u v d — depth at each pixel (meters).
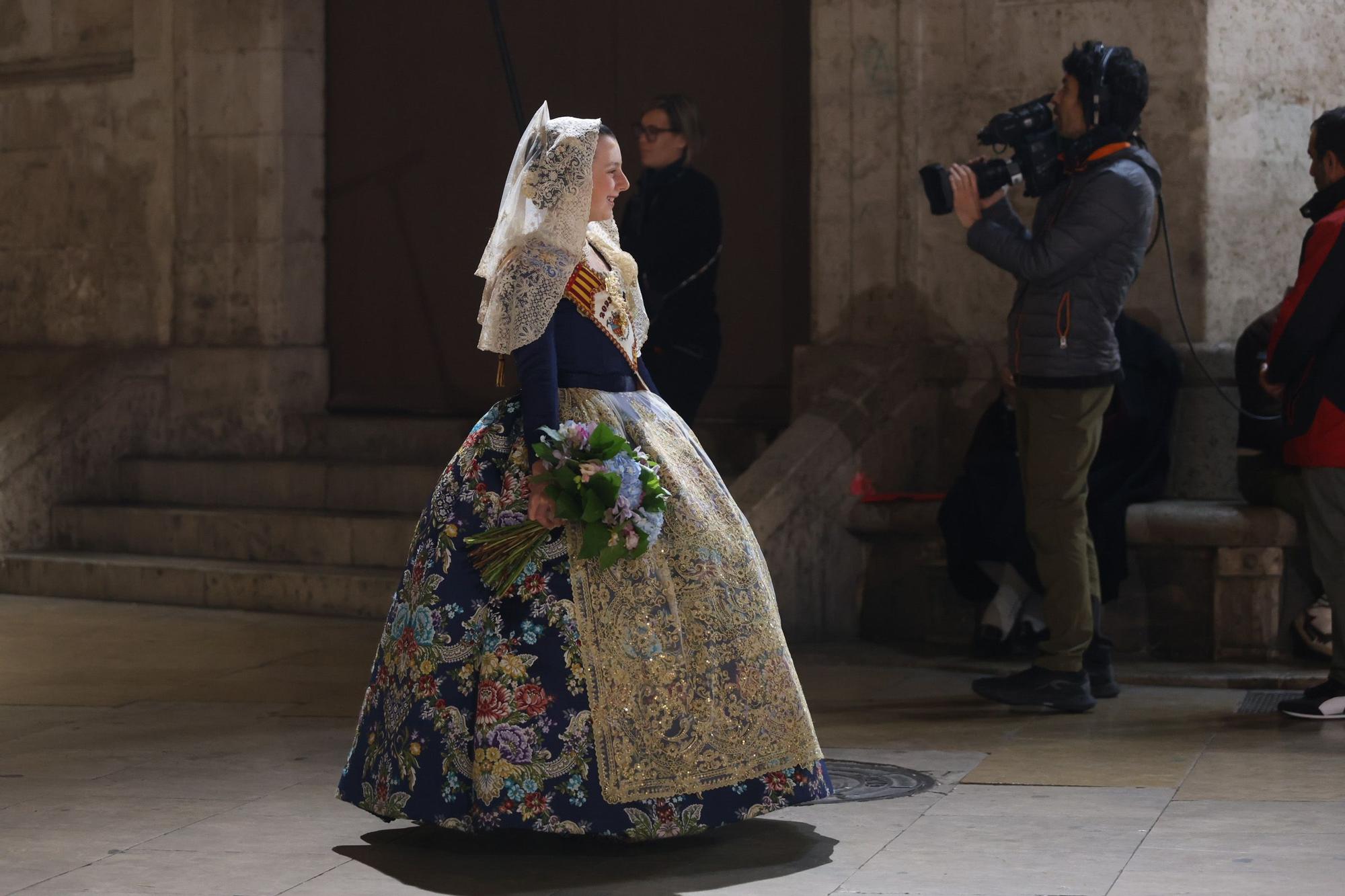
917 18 9.09
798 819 5.14
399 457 10.84
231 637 8.87
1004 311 9.02
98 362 11.32
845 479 8.66
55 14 12.01
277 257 11.25
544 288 4.67
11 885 4.49
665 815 4.58
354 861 4.71
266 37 11.20
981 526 7.92
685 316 8.99
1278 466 7.88
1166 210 8.62
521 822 4.54
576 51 10.63
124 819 5.21
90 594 10.31
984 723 6.59
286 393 11.24
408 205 11.17
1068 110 6.88
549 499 4.59
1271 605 7.77
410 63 11.12
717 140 10.19
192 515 10.48
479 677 4.66
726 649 4.70
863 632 8.71
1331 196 6.70
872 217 9.20
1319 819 5.01
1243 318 8.70
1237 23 8.60
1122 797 5.35
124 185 11.77
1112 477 7.86
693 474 4.88
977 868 4.55
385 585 9.41
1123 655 8.02
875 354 9.12
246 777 5.79
